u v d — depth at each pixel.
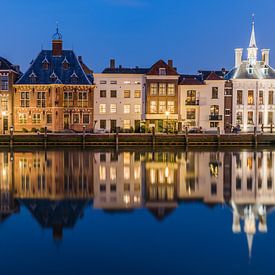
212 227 23.06
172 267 17.92
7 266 17.92
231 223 23.83
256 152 67.44
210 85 91.31
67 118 88.38
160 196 31.02
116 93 90.56
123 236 21.48
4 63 87.56
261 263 18.36
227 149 72.69
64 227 22.92
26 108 87.75
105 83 90.38
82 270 17.59
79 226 23.09
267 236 21.64
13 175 41.38
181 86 90.81
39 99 87.81
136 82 90.88
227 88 92.75
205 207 27.66
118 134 75.88
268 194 32.12
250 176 41.38
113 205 27.95
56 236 21.45
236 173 43.38
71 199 29.83
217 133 77.31
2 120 87.25
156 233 21.98
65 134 75.31
